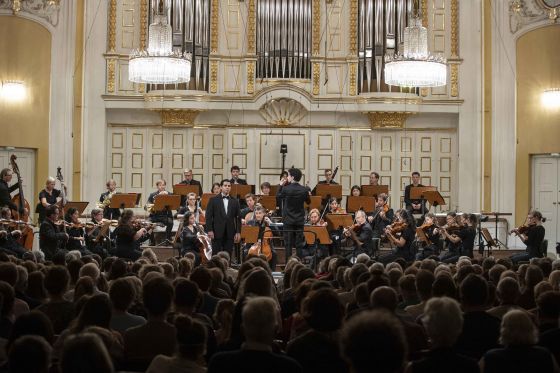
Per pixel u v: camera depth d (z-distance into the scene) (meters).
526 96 22.95
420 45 18.31
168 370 5.04
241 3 23.52
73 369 3.95
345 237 19.14
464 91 23.67
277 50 23.45
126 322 6.70
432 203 20.89
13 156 18.94
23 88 21.97
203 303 8.11
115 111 23.52
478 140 23.41
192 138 23.78
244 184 21.31
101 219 17.97
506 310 7.39
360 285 7.17
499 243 21.41
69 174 22.77
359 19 23.50
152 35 18.42
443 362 4.80
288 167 23.88
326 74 23.58
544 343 6.15
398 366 3.52
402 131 24.03
